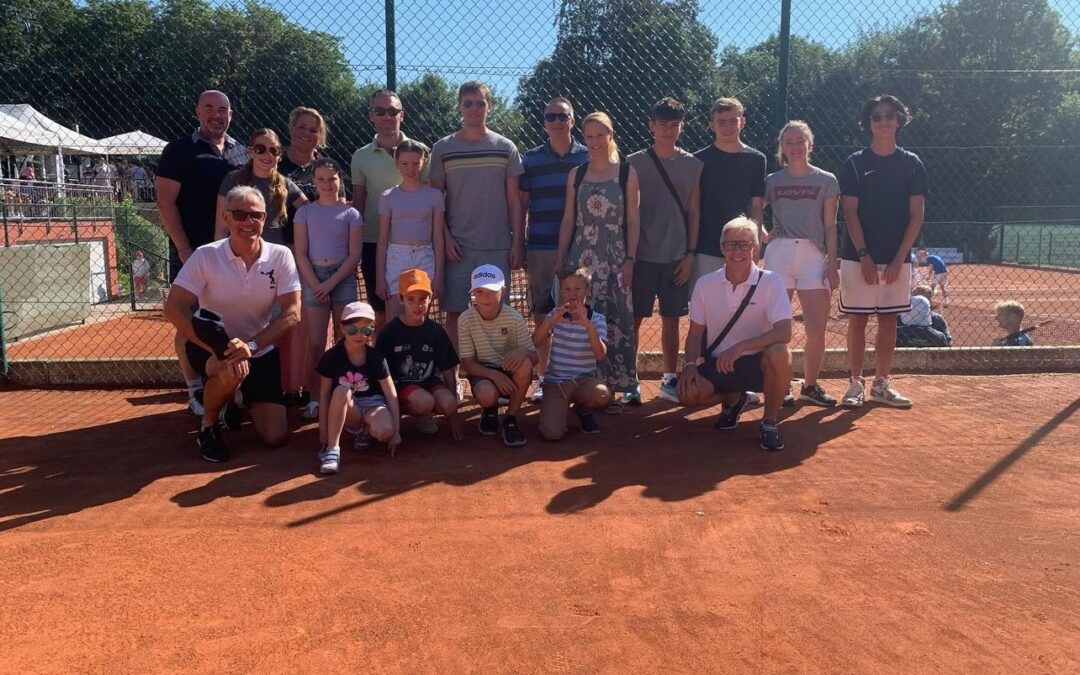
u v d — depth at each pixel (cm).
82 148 1376
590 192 496
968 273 2036
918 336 705
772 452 439
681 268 529
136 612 264
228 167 504
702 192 529
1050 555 307
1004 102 2216
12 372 615
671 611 264
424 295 449
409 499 367
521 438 453
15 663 234
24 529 334
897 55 2492
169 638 248
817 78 1401
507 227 527
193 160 496
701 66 847
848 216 528
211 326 401
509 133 749
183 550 312
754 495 372
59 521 343
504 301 528
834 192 528
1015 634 250
